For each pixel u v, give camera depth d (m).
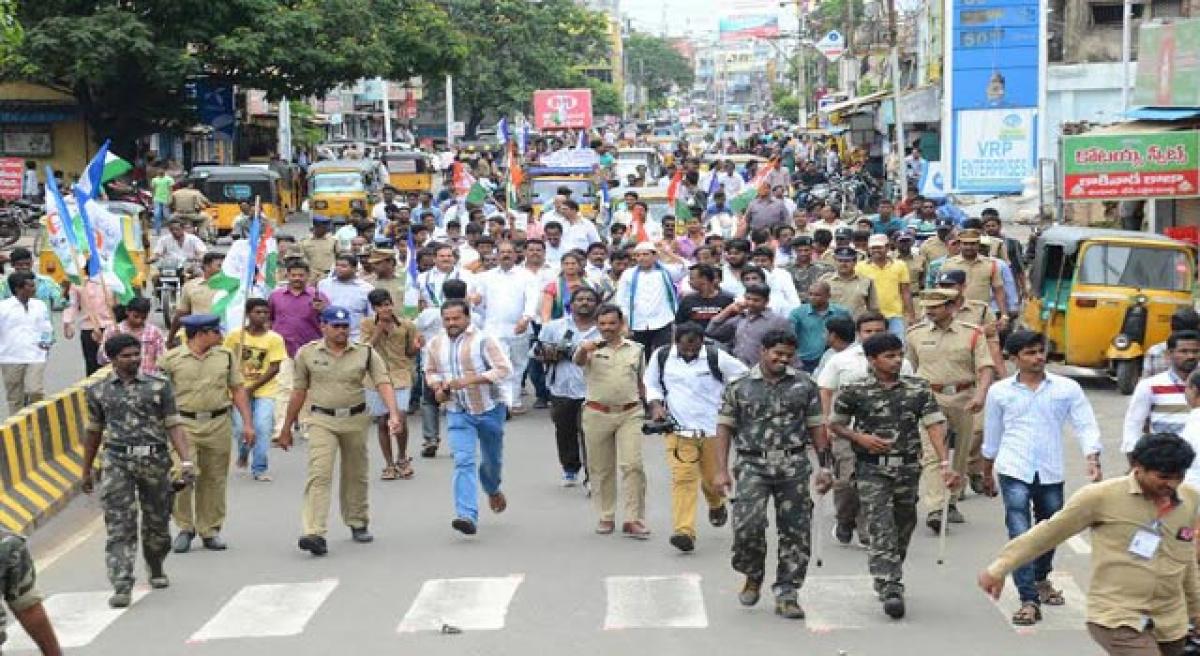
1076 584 11.08
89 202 17.50
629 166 47.06
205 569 12.21
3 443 14.14
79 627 10.64
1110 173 26.58
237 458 16.64
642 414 12.96
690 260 23.19
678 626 10.16
